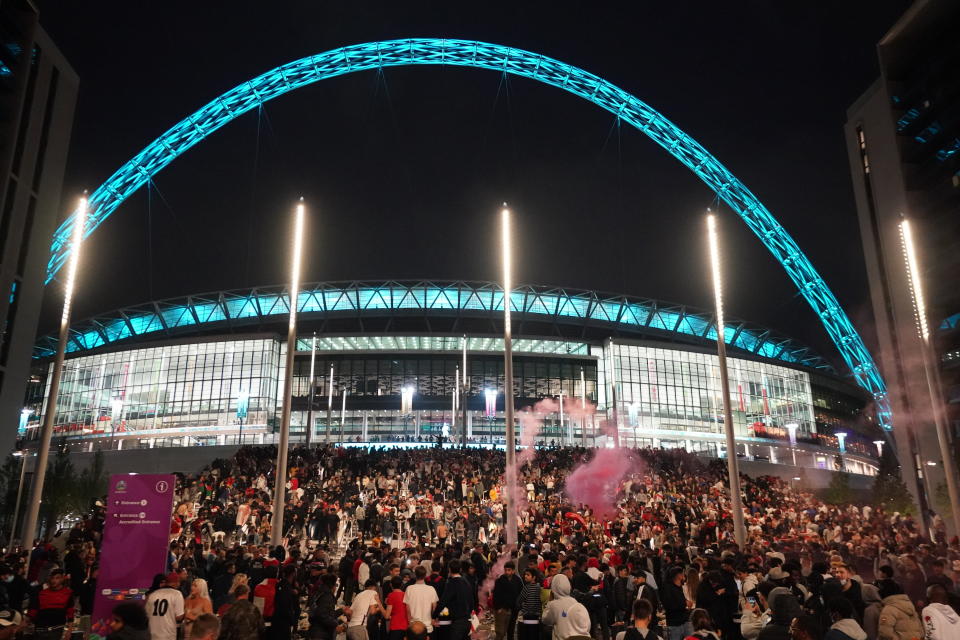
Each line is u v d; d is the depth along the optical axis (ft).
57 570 48.85
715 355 366.43
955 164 199.62
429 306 397.19
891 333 212.43
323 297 397.39
